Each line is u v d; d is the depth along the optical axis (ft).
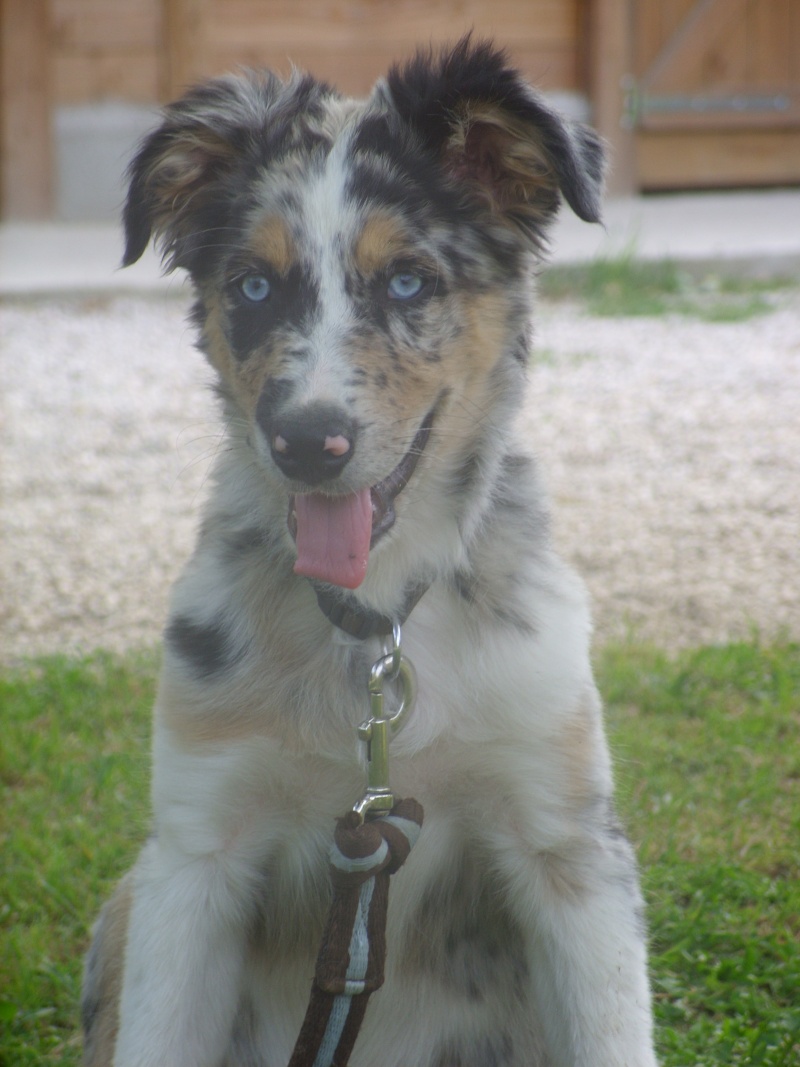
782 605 21.22
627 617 20.70
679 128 50.67
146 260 44.62
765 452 28.12
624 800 15.46
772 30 50.29
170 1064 10.32
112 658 19.86
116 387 33.58
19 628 21.26
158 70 47.39
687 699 18.06
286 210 10.89
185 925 10.53
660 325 38.50
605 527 24.25
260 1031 11.50
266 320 10.89
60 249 44.88
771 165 51.96
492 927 11.35
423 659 10.71
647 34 49.73
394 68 11.58
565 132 11.10
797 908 13.76
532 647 10.57
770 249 43.42
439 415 11.07
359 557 10.33
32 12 46.03
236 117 11.75
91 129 47.50
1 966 13.55
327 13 48.06
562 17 49.34
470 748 10.57
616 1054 10.07
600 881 10.46
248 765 10.56
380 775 10.05
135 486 27.12
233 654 10.76
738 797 15.80
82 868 15.05
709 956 13.32
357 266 10.75
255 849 10.80
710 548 23.35
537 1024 11.44
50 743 17.37
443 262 10.96
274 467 10.29
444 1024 11.46
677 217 48.08
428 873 10.99
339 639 10.77
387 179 10.96
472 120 11.25
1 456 28.81
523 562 11.15
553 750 10.53
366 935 9.37
